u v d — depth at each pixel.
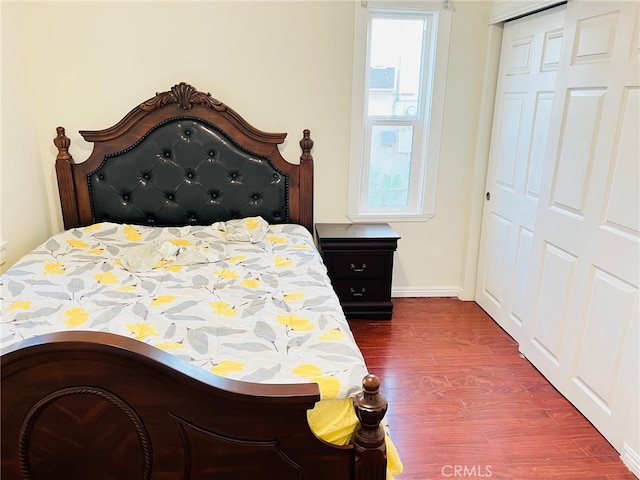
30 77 2.68
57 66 2.71
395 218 3.33
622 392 1.91
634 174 1.79
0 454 1.15
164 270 2.22
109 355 1.08
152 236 2.66
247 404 1.16
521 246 2.80
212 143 2.85
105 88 2.78
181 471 1.22
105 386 1.12
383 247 3.00
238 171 2.92
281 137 2.90
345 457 1.26
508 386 2.43
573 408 2.25
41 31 2.64
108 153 2.78
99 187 2.82
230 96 2.91
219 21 2.77
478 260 3.40
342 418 1.29
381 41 3.08
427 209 3.33
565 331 2.29
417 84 3.19
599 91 1.98
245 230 2.72
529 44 2.65
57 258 2.32
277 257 2.40
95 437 1.16
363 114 3.07
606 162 1.94
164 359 1.12
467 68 3.07
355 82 2.98
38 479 1.18
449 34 2.98
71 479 1.20
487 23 2.98
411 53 3.12
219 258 2.38
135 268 2.21
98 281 2.08
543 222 2.43
